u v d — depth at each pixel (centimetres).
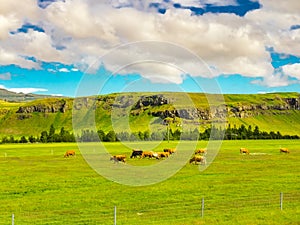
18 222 3166
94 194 4316
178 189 4553
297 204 3700
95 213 3453
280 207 3528
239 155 9306
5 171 6456
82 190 4572
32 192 4506
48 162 7938
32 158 8988
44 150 12244
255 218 3136
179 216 3300
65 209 3625
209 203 3797
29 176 5822
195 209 3550
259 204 3712
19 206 3766
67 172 6219
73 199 4069
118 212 3484
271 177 5544
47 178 5572
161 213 3422
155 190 4481
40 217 3334
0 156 9706
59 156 9569
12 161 8262
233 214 3312
